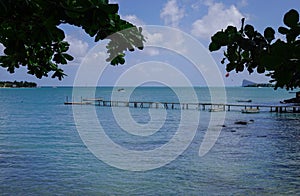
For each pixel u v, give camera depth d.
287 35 1.26
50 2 1.68
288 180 18.47
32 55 2.95
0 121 49.59
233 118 53.78
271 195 15.98
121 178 19.00
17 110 68.44
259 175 19.56
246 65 1.66
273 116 56.66
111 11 1.67
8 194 16.17
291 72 1.26
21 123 47.12
